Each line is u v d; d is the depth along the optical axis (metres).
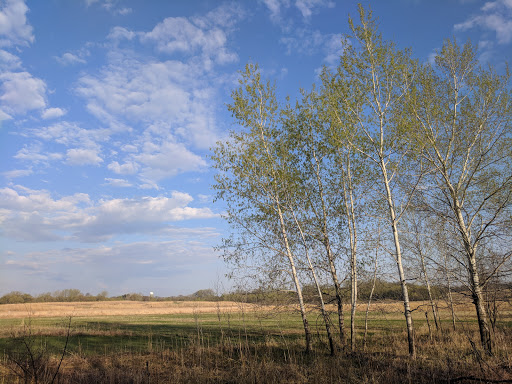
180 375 13.83
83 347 20.27
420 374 12.30
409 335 15.24
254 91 19.36
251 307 18.41
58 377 12.16
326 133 18.61
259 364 14.72
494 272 16.25
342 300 18.44
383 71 17.19
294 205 18.95
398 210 18.52
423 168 18.17
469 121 17.66
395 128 16.86
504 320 24.52
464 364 12.83
